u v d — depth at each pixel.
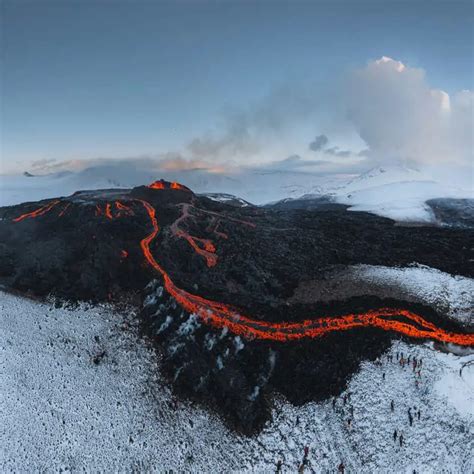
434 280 76.38
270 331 63.75
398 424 51.59
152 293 76.69
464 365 56.88
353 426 52.06
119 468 51.59
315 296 71.31
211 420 55.88
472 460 47.91
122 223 96.06
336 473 48.16
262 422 54.31
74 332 72.12
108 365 65.44
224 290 74.88
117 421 57.09
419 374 56.88
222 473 49.78
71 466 52.25
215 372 60.41
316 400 55.62
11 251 96.25
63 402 60.41
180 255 85.38
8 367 66.81
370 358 59.62
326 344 61.31
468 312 67.56
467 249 94.75
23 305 80.12
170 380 61.59
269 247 89.12
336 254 87.88
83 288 81.69
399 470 47.44
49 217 107.06
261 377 58.81
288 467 49.31
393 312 66.19
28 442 55.44
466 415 51.78
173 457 52.22
